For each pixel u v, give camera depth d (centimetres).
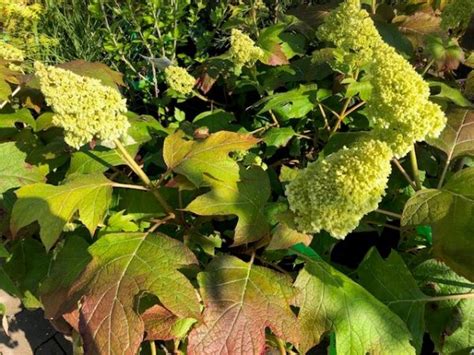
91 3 137
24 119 92
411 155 72
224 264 67
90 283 64
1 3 139
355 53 90
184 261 66
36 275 88
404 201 88
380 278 74
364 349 66
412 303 71
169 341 79
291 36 114
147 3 134
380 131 64
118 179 94
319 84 110
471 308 72
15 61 106
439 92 101
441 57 100
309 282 68
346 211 55
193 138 99
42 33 147
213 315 62
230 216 84
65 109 66
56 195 73
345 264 93
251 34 138
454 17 99
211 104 120
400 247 89
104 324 62
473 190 64
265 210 82
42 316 108
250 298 64
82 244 78
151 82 136
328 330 66
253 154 93
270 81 107
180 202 81
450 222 63
